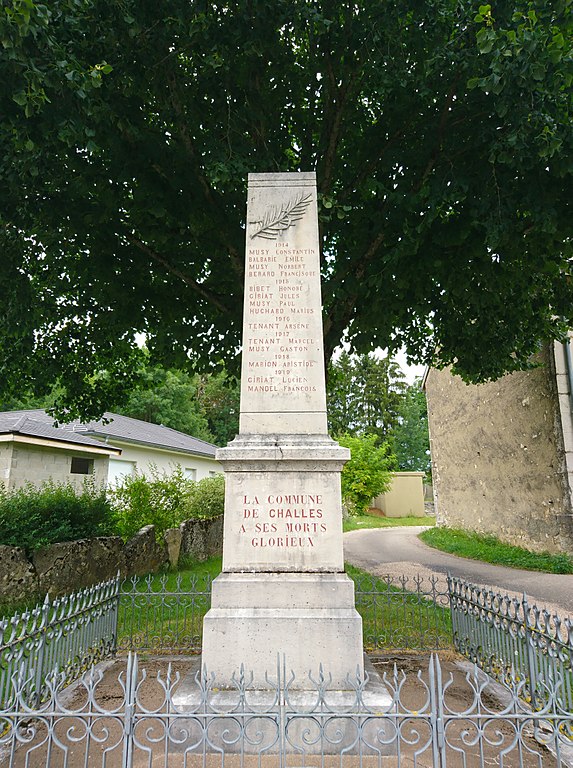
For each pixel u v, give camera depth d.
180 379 38.19
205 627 4.11
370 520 30.39
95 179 6.62
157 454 21.17
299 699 3.79
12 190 5.58
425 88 6.13
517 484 15.37
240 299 8.09
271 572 4.36
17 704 3.27
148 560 11.50
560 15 5.40
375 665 5.86
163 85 6.45
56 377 9.62
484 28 5.07
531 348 9.84
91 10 5.32
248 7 5.86
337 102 7.18
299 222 5.48
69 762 3.60
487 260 7.35
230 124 6.81
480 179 6.61
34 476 14.31
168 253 8.05
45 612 4.66
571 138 5.62
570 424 13.28
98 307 8.59
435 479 23.55
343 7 6.21
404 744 3.76
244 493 4.52
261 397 4.97
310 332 5.15
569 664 4.05
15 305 6.97
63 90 4.91
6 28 4.33
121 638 6.98
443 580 11.29
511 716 3.06
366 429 51.03
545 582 11.17
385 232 7.25
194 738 3.70
